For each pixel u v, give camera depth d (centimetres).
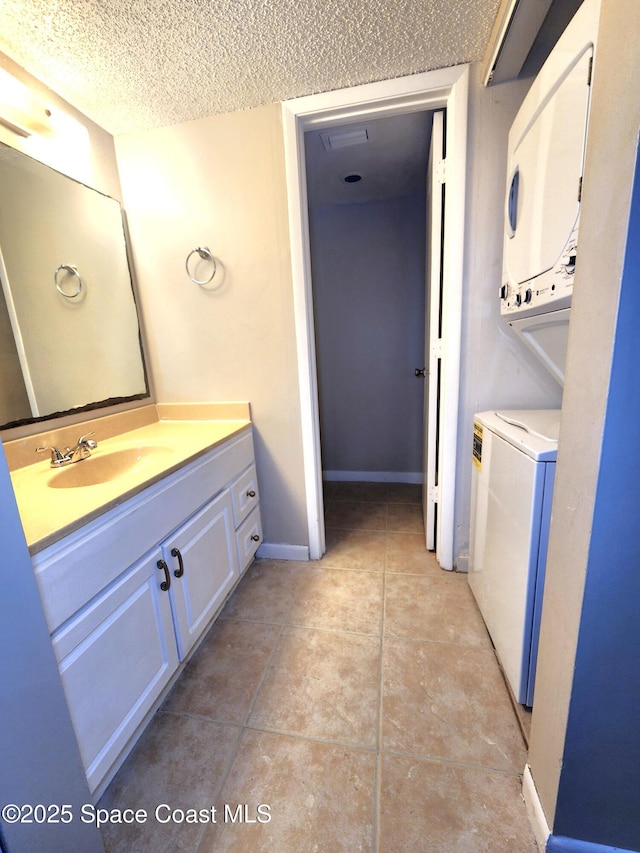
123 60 126
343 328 300
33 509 86
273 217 165
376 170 224
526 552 105
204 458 141
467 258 156
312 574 190
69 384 145
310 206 283
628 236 55
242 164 162
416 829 88
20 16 106
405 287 285
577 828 78
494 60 125
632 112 53
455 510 182
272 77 139
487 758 103
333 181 239
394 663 135
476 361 165
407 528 236
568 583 73
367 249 284
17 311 125
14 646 63
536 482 99
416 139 189
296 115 153
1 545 61
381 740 109
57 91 139
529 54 134
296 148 156
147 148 169
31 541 71
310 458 189
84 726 84
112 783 101
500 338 161
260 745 109
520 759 103
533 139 107
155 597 112
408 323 290
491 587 139
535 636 108
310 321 178
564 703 74
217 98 149
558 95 90
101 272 162
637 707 70
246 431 180
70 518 81
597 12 72
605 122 59
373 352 300
